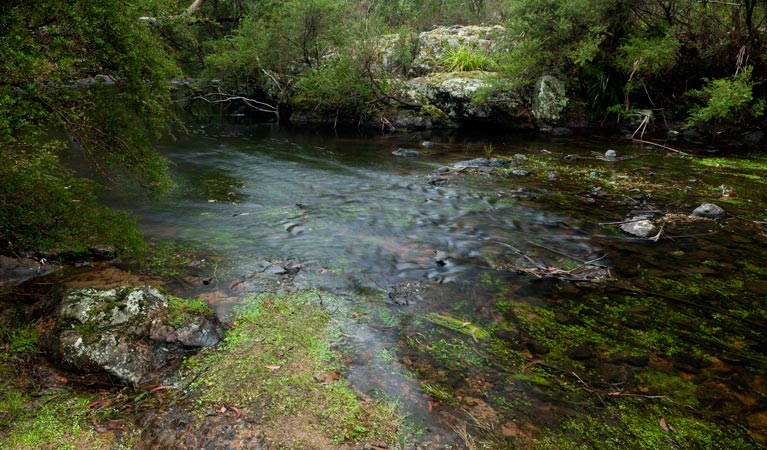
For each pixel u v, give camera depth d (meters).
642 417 2.46
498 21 15.76
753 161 8.67
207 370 2.65
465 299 3.67
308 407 2.41
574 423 2.40
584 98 12.12
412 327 3.24
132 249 3.87
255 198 6.37
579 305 3.62
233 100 16.14
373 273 4.08
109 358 2.55
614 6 10.47
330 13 13.08
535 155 9.40
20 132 3.20
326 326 3.19
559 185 7.17
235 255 4.34
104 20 3.05
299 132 12.47
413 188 7.05
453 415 2.42
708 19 10.67
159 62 3.56
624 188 6.97
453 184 7.26
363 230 5.18
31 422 2.25
